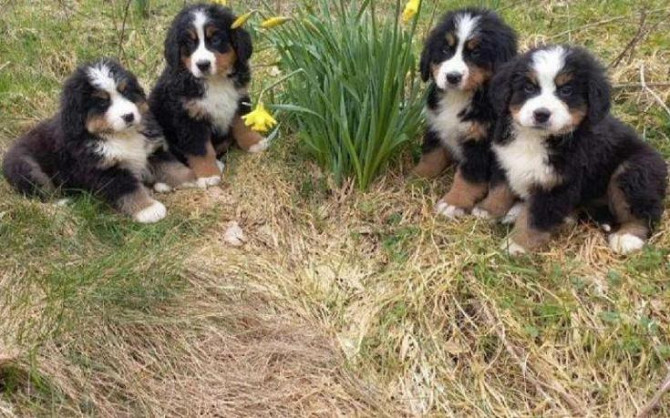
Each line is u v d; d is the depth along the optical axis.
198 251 1.07
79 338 0.89
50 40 1.69
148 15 1.84
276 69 1.46
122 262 1.00
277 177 1.21
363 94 1.12
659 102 1.23
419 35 1.58
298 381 0.89
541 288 0.98
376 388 0.89
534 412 0.85
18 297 0.95
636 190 1.02
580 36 1.58
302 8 1.55
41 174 1.15
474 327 0.94
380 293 1.00
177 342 0.92
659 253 1.01
